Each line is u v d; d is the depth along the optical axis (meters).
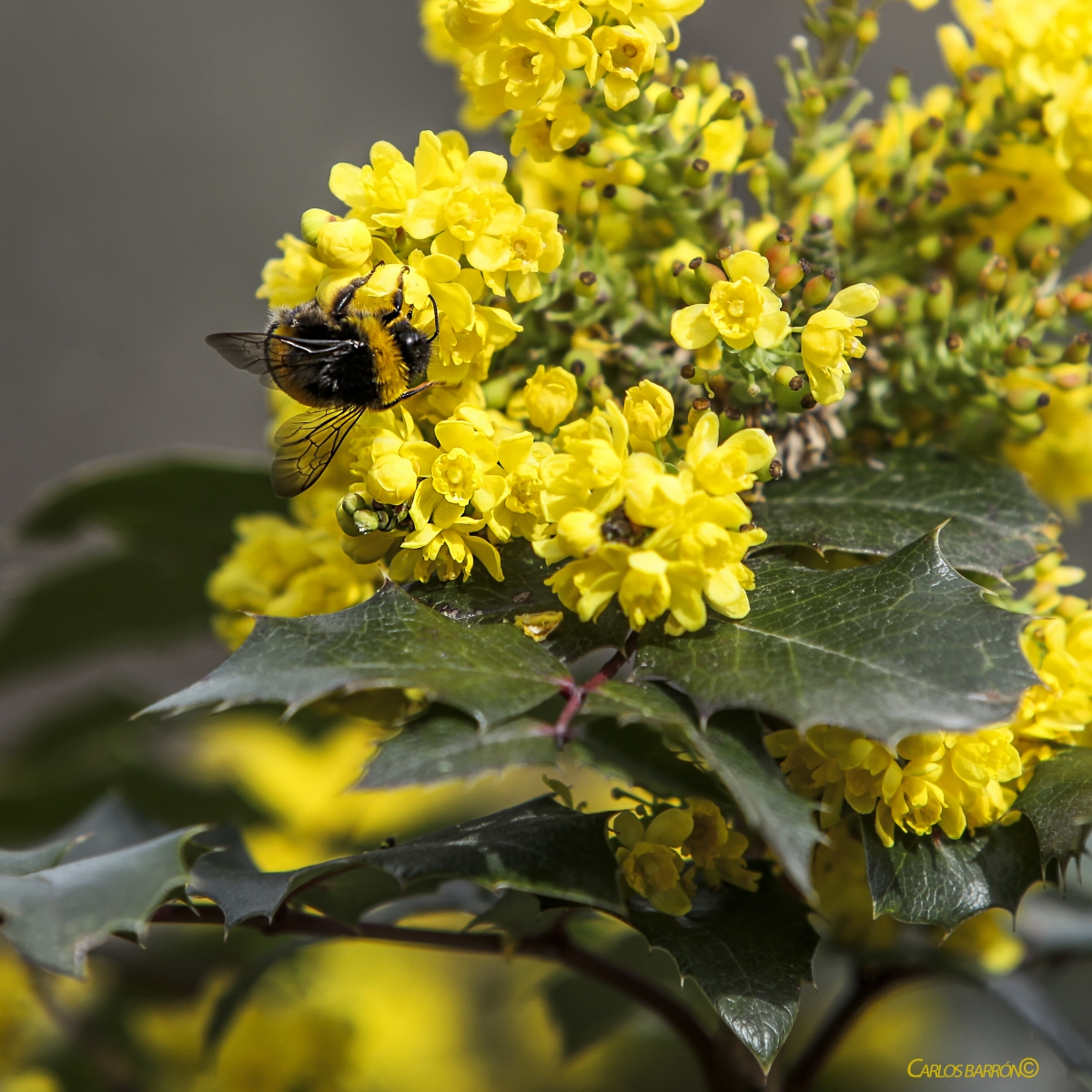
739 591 0.43
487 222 0.43
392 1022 0.55
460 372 0.44
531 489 0.43
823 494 0.45
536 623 0.43
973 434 0.47
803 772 0.43
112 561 0.51
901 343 0.46
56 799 0.52
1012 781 0.44
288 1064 0.51
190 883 0.44
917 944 0.47
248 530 0.46
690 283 0.44
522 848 0.43
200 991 0.51
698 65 0.45
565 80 0.44
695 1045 0.46
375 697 0.45
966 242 0.47
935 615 0.43
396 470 0.43
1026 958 0.48
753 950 0.43
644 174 0.45
